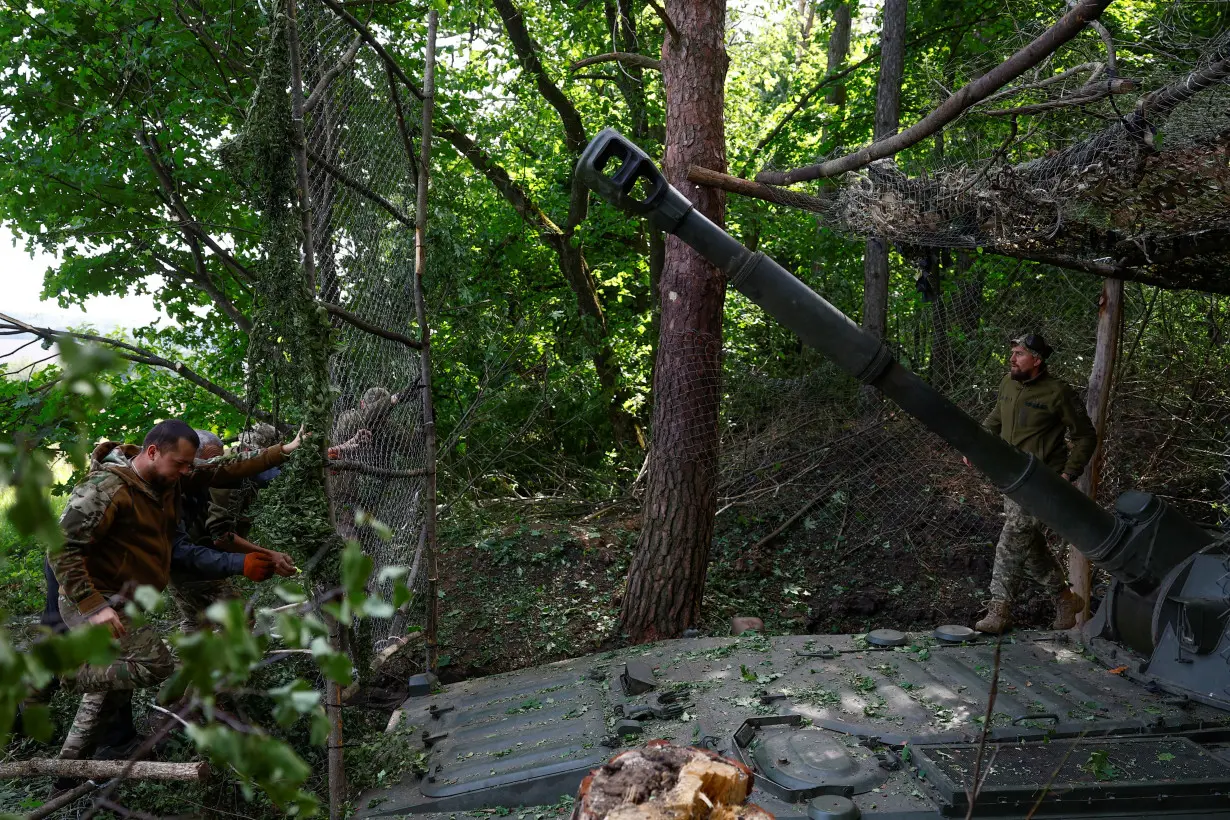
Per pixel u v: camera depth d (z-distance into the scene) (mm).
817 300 4422
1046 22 4902
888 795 3465
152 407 7410
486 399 9008
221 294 7527
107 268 7344
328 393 3814
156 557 3902
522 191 10742
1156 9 4977
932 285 5473
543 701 4684
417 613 6715
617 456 10984
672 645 5445
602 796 1792
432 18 5387
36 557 6520
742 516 8484
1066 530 4668
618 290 12547
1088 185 3951
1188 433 7895
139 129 6688
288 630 1085
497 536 7836
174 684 1041
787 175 5480
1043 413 5805
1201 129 3650
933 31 10992
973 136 4871
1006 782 3393
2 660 886
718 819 1774
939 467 8289
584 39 11289
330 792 3832
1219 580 4301
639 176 4309
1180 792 3361
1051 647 5074
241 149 3742
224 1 6973
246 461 4164
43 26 6832
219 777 4070
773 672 4758
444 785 3857
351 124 4691
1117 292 5887
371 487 4898
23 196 6957
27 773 3082
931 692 4410
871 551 7926
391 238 5234
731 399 8516
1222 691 4172
